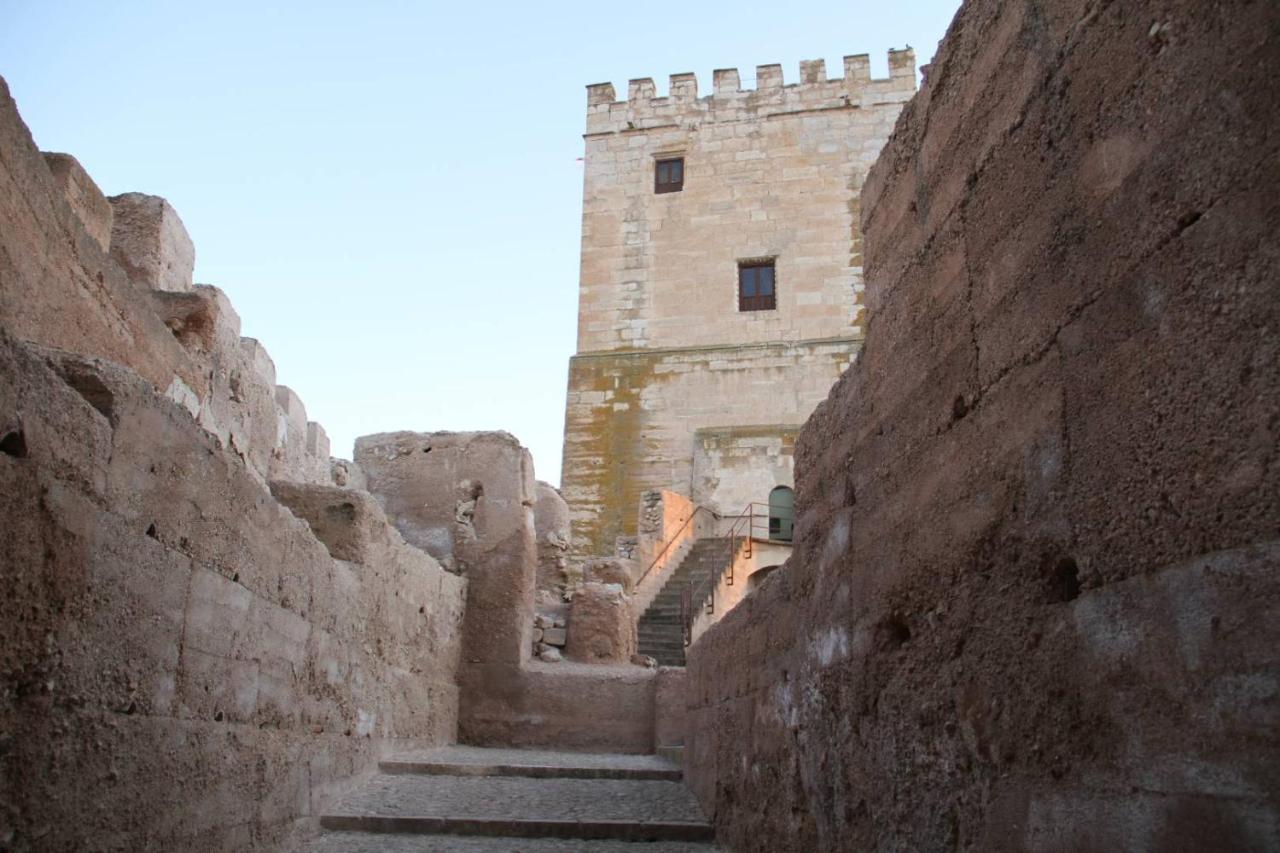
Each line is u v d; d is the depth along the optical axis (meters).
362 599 9.33
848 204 31.36
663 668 13.20
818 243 31.11
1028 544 3.26
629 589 16.61
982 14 3.91
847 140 32.00
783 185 31.84
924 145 4.47
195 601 5.44
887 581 4.45
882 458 4.68
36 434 3.89
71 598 4.15
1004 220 3.61
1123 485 2.77
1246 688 2.27
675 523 23.77
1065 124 3.22
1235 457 2.36
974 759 3.51
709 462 28.23
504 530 14.16
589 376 30.59
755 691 6.80
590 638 14.88
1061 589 3.13
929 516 4.06
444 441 14.70
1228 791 2.30
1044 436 3.21
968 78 4.02
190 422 5.39
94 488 4.38
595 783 9.88
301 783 7.41
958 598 3.74
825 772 5.10
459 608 13.52
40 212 5.84
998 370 3.57
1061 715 2.98
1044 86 3.37
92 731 4.34
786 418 29.33
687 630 17.44
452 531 14.17
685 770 10.09
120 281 6.98
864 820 4.51
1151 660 2.60
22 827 3.82
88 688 4.30
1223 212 2.45
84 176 7.31
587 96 33.84
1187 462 2.52
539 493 17.31
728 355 30.19
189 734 5.37
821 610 5.37
